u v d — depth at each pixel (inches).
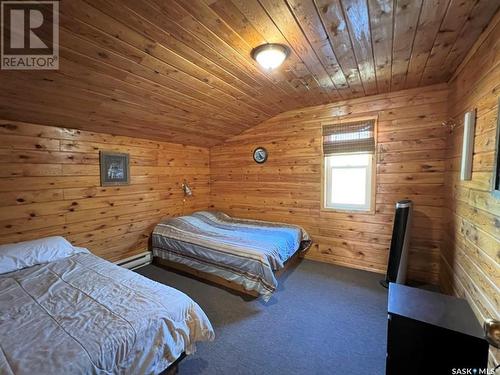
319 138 131.8
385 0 52.0
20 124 88.4
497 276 50.9
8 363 37.6
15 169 87.6
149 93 89.9
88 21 54.0
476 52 67.7
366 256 121.5
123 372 43.9
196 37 64.0
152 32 60.5
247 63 79.2
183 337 54.4
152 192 137.7
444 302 51.1
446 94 100.5
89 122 100.4
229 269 101.5
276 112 139.7
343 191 129.3
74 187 104.2
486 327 40.1
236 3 52.4
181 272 121.2
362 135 118.6
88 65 67.9
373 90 108.8
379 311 86.0
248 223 144.2
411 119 107.8
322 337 73.0
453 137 90.1
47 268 74.7
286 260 113.1
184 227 127.4
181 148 155.0
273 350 67.8
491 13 55.5
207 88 95.2
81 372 38.2
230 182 167.2
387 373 48.1
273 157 148.2
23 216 89.9
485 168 59.2
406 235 98.2
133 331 46.7
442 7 54.0
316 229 135.6
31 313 50.9
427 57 77.6
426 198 106.5
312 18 57.7
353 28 61.7
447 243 93.9
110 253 118.4
